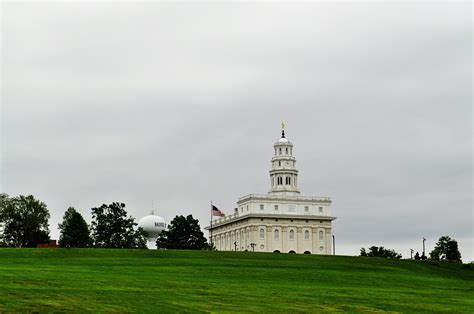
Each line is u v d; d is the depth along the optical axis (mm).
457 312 88500
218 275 117812
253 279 115312
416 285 122500
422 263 165000
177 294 88688
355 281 122000
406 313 85875
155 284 97125
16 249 146875
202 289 95500
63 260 132750
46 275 97438
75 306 75062
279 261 148250
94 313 72688
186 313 76312
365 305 90250
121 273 111250
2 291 79500
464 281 136250
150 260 137750
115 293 85125
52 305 74500
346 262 155250
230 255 155000
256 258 153000
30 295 78625
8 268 106812
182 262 136875
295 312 81938
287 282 114125
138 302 80312
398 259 166375
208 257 149375
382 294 103500
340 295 98938
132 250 152750
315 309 85000
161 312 75812
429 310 89062
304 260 153875
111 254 146500
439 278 139375
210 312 77812
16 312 69938
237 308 81688
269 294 95062
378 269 145875
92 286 90188
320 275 126625
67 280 93812
